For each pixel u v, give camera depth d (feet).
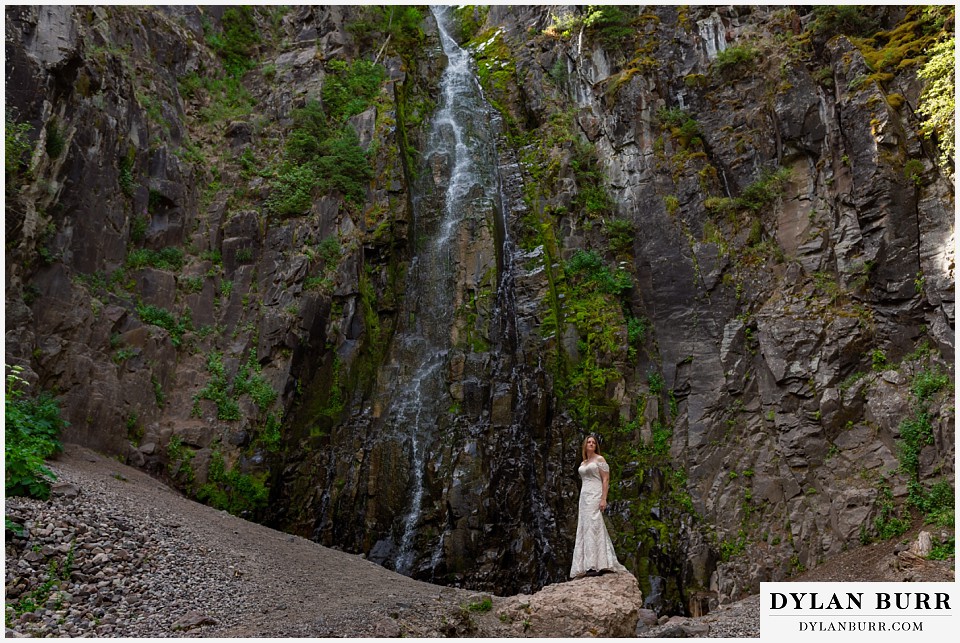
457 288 76.69
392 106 84.89
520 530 62.64
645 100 82.33
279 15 94.32
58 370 54.85
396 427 68.54
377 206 76.79
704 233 74.23
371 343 72.08
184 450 60.03
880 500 54.95
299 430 65.67
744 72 79.10
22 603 30.04
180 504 49.62
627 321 74.13
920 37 68.74
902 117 65.51
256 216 73.20
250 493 60.39
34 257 55.67
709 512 62.34
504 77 96.48
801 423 61.82
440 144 88.84
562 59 92.73
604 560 37.52
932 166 62.49
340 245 73.31
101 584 32.71
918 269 60.90
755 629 35.14
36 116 56.24
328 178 76.64
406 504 64.64
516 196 85.10
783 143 73.15
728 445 64.75
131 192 66.85
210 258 71.00
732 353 68.13
